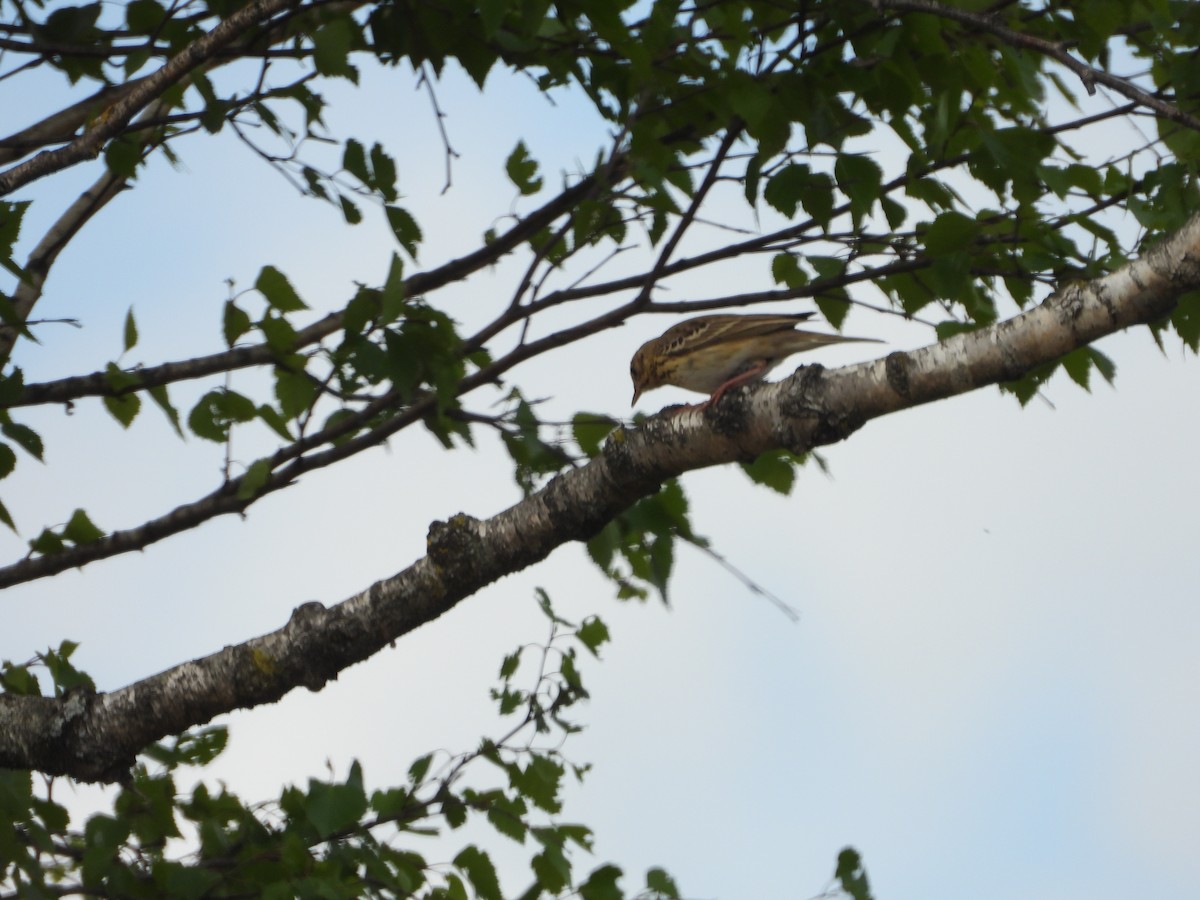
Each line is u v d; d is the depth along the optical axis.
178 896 9.70
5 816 9.63
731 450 9.36
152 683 9.88
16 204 9.81
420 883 10.41
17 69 10.79
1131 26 11.45
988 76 10.96
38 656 10.92
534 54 10.99
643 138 10.63
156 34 9.98
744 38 10.36
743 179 10.81
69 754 9.76
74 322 10.16
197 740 11.15
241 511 10.94
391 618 9.88
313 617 9.93
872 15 10.52
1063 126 11.23
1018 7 11.50
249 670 9.80
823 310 12.02
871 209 10.45
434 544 9.97
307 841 10.23
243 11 9.40
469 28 10.74
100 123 9.45
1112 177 11.26
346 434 11.45
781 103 10.55
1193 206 10.75
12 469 10.95
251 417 10.59
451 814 10.62
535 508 9.95
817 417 8.90
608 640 11.12
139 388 10.80
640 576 11.42
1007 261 11.51
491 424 11.06
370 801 10.62
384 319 9.57
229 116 10.75
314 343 11.77
